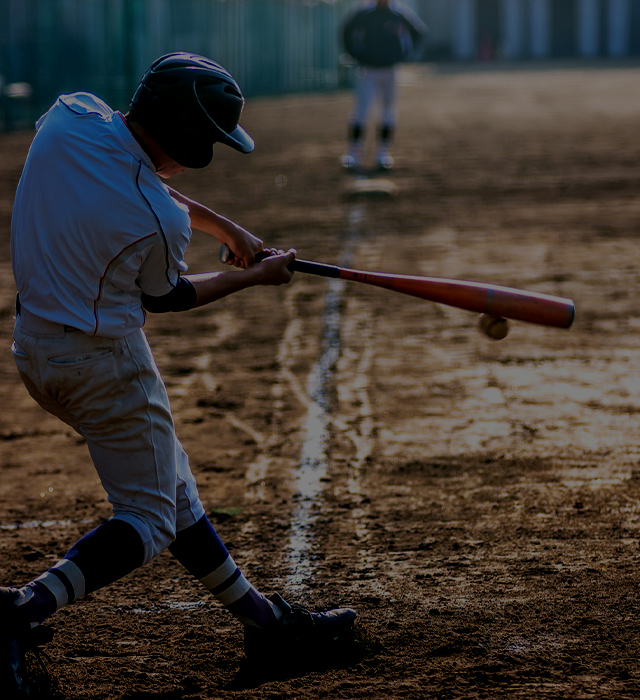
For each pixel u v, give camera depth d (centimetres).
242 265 652
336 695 586
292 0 6988
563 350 1390
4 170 3291
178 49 5578
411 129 4372
